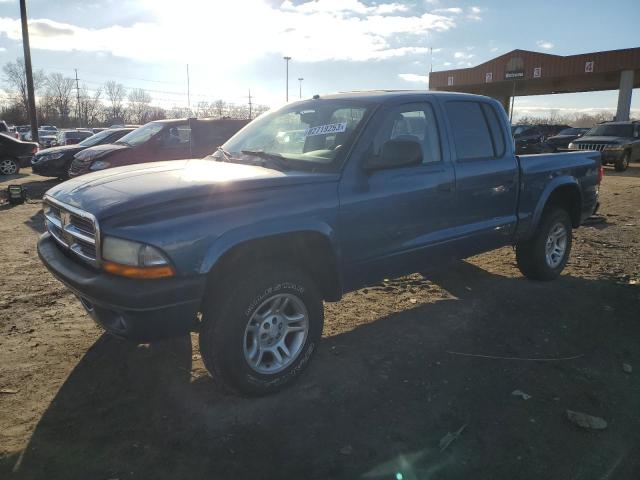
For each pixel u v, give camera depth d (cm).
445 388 344
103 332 423
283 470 264
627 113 3378
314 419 308
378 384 349
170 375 357
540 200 522
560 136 2617
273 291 321
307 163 368
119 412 312
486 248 480
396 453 278
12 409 312
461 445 286
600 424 303
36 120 2392
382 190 373
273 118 448
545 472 265
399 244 394
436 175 414
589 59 3441
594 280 573
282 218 319
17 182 1488
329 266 357
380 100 395
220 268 312
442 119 435
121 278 283
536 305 494
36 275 571
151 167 380
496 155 481
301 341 343
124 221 285
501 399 332
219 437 290
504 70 3872
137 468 264
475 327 443
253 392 324
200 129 1059
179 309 287
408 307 490
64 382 345
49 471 261
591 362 383
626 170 1916
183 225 287
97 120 8125
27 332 420
